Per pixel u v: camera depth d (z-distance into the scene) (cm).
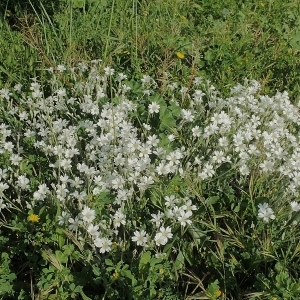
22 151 77
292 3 133
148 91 90
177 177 73
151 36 107
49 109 85
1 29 105
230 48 109
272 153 79
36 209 69
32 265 65
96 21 112
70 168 73
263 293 62
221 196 76
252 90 90
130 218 70
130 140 75
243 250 69
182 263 67
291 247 69
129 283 62
